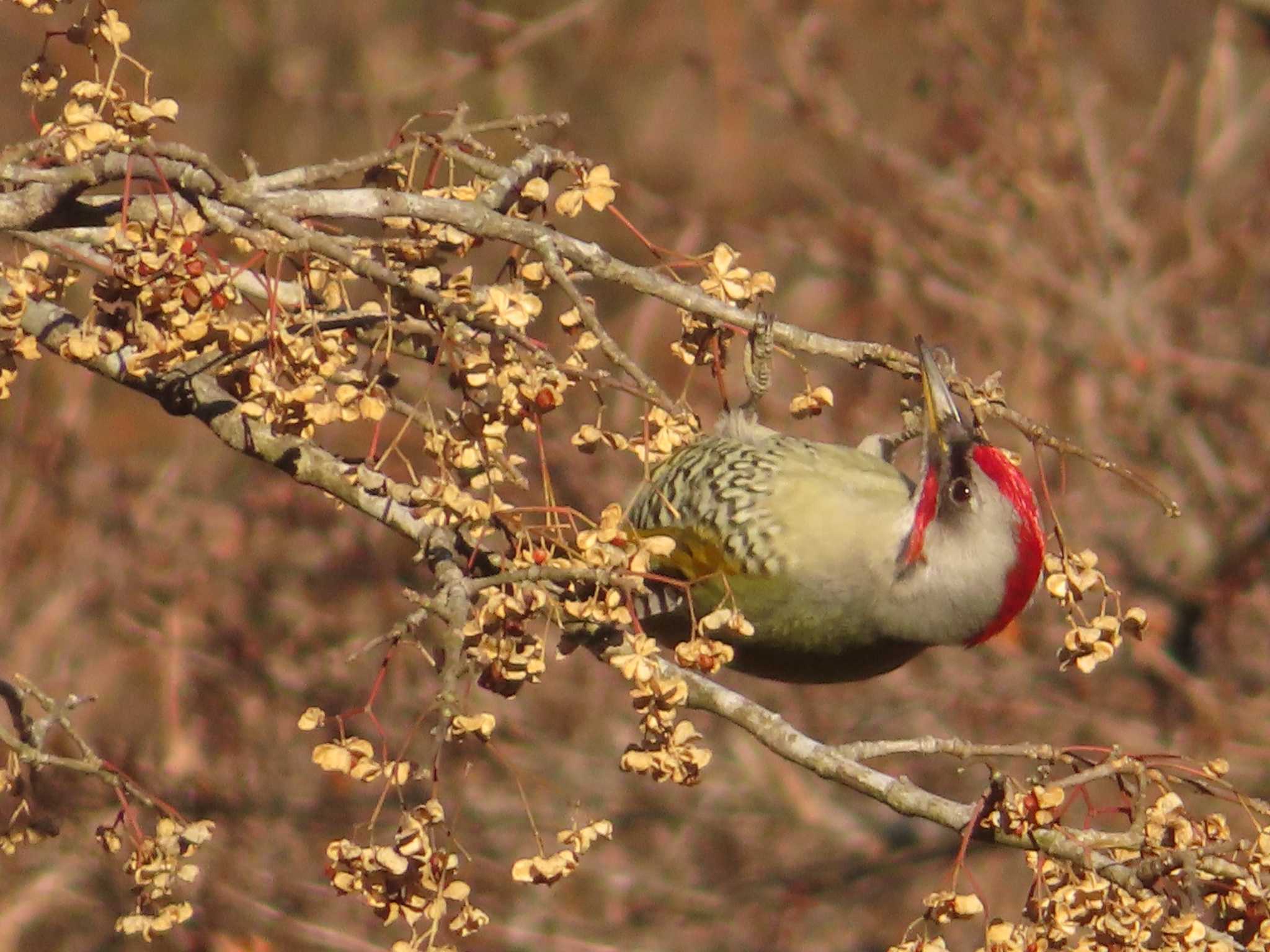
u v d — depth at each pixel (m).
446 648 5.59
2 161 6.13
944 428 7.87
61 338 6.88
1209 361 16.28
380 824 14.14
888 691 15.80
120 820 6.68
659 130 18.58
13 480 14.59
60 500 14.56
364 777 5.53
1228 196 18.00
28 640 13.98
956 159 17.44
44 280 6.14
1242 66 18.86
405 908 5.49
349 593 14.43
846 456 8.28
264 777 13.95
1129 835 6.17
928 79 17.50
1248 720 15.30
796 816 15.86
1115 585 15.80
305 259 6.05
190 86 18.50
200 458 15.24
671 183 18.36
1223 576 15.80
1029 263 16.81
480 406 5.85
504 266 6.65
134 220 6.04
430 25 18.73
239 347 5.77
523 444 14.64
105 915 13.15
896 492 8.12
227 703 13.98
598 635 6.32
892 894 15.98
